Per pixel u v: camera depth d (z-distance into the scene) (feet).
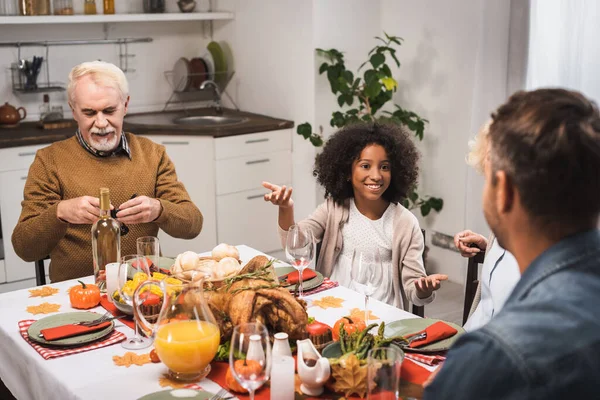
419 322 5.63
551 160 2.89
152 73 15.16
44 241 7.38
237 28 14.79
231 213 13.46
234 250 6.49
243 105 15.08
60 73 14.07
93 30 14.30
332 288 6.64
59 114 13.35
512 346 2.86
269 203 13.85
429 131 13.26
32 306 6.29
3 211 11.80
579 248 3.00
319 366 4.50
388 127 7.54
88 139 7.94
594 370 2.80
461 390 2.97
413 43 13.25
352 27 13.37
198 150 12.98
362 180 7.37
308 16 12.89
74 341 5.38
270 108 14.32
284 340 4.56
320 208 7.88
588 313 2.86
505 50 10.92
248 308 4.88
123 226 7.43
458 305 12.16
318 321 5.81
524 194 2.98
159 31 15.07
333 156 7.55
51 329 5.52
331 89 12.88
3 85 13.48
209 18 14.56
